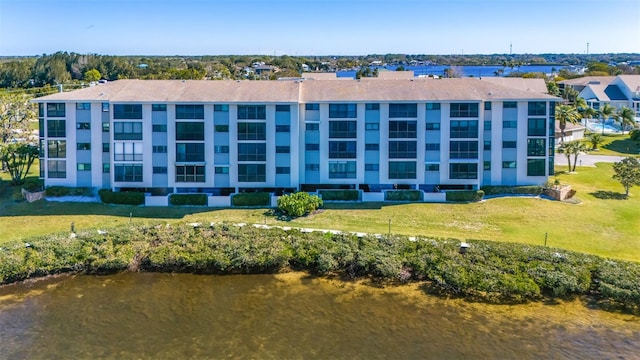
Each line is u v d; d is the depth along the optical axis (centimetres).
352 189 5244
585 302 3250
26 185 5444
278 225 4397
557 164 6931
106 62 16612
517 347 2780
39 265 3600
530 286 3275
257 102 5125
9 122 6550
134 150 5203
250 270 3731
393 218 4581
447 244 3812
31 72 14012
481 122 5244
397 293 3394
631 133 8588
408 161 5269
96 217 4634
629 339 2853
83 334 2909
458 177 5262
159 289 3472
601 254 3753
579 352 2738
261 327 2983
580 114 9050
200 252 3775
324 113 5247
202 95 5266
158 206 4984
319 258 3675
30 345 2798
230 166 5228
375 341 2836
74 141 5306
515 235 4144
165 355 2700
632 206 4862
